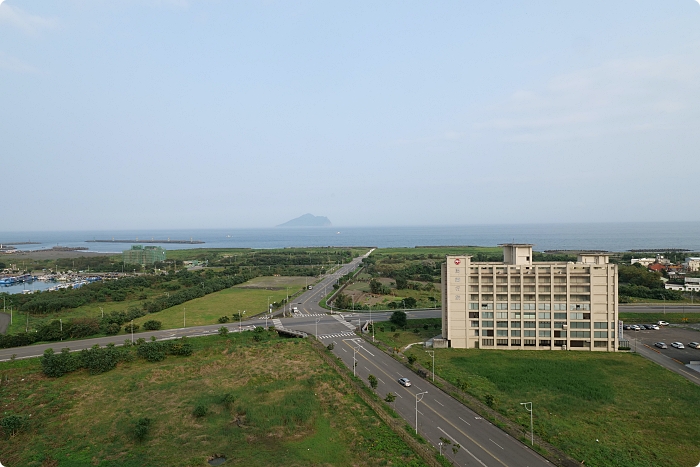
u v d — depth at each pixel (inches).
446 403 3607.3
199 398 3757.4
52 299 7716.5
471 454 2783.0
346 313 7357.3
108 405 3622.0
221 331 5738.2
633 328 6171.3
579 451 2819.9
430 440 2970.0
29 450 2908.5
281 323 6579.7
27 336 5315.0
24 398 3757.4
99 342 5433.1
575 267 5201.8
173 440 3046.3
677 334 5905.5
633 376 4242.1
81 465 2726.4
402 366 4586.6
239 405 3570.4
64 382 4133.9
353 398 3725.4
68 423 3302.2
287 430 3154.5
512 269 5315.0
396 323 6407.5
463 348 5344.5
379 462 2706.7
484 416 3341.5
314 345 5315.0
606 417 3344.0
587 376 4237.2
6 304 7716.5
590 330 5177.2
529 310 5280.5
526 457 2755.9
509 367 4525.1
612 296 5142.7
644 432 3102.9
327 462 2743.6
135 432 3051.2
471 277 5378.9
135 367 4586.6
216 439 3056.1
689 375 4286.4
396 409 3484.3
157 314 7185.0
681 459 2736.2
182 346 5007.4
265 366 4564.5
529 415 3356.3
